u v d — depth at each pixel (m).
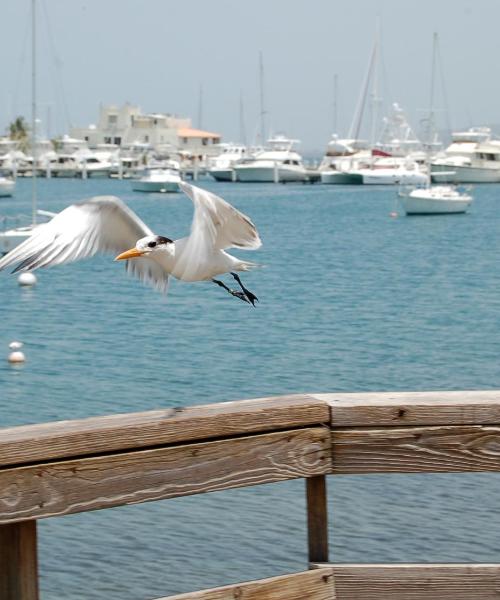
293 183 140.88
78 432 3.81
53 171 167.50
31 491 3.76
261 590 4.15
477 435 4.25
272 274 45.53
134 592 11.00
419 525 12.62
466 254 54.91
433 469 4.25
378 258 53.03
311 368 24.47
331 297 38.03
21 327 31.61
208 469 4.05
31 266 4.39
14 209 88.31
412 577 4.24
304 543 12.12
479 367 24.58
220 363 25.12
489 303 36.25
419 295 38.62
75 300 37.34
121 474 3.90
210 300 36.78
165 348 27.33
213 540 12.17
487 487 13.80
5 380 23.31
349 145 150.25
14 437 3.74
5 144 176.88
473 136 142.25
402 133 151.75
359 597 4.25
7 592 3.81
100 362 25.50
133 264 5.24
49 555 11.77
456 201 84.00
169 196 112.62
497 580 4.24
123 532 12.43
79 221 4.68
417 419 4.23
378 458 4.23
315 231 70.88
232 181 144.50
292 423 4.16
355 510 13.06
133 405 20.84
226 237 5.16
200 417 4.01
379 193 117.19
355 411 4.21
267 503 13.27
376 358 25.72
